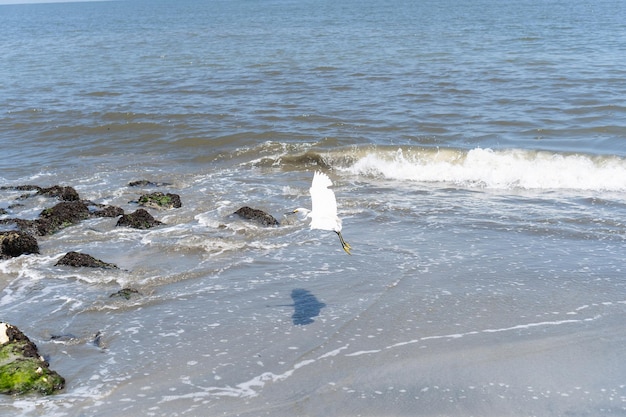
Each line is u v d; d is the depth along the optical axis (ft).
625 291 42.04
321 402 31.58
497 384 32.65
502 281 43.88
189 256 49.73
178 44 212.84
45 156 81.56
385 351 35.76
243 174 72.90
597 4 367.25
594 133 82.12
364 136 84.99
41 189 65.77
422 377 33.35
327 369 34.27
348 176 72.18
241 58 163.22
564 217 56.18
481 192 65.21
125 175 73.00
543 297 41.52
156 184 68.95
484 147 78.89
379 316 39.52
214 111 101.19
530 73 122.93
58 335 38.50
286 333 37.91
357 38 202.59
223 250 50.57
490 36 191.42
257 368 34.55
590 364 34.17
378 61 146.82
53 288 44.65
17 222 55.47
